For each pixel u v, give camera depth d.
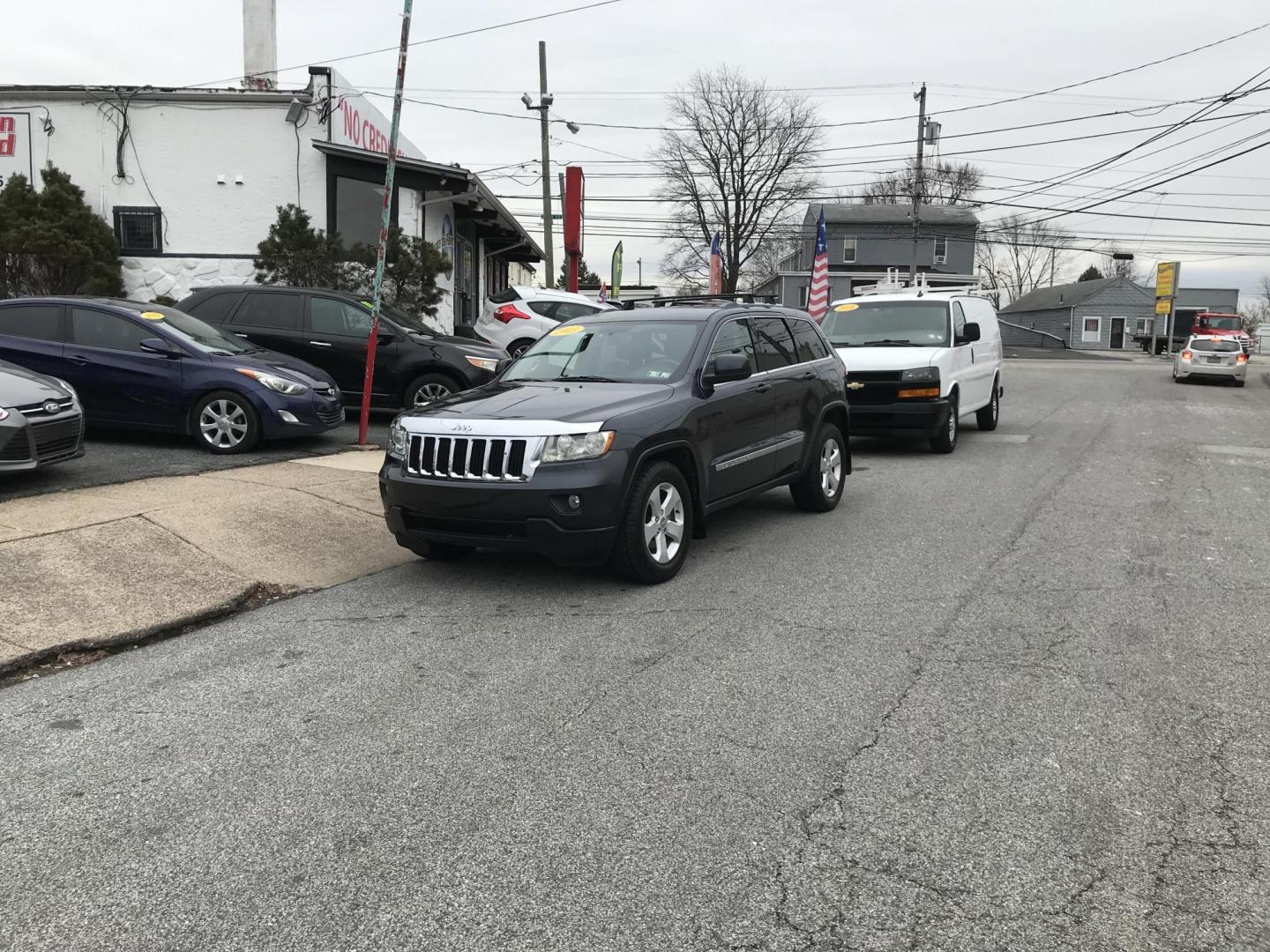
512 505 5.80
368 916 2.84
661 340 7.19
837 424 9.06
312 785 3.65
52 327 10.38
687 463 6.70
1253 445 13.92
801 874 3.04
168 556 6.47
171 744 4.03
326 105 18.66
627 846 3.21
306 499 8.10
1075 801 3.50
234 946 2.71
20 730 4.19
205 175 18.69
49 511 7.10
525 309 19.12
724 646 5.18
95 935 2.76
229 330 12.58
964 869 3.07
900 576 6.60
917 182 42.06
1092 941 2.71
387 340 12.58
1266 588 6.33
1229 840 3.24
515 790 3.60
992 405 15.29
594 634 5.40
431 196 20.62
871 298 13.51
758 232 56.41
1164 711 4.31
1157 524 8.33
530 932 2.76
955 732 4.10
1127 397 22.48
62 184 17.66
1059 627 5.50
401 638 5.36
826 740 4.02
